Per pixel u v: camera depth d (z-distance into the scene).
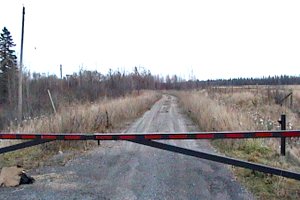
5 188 5.76
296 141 10.57
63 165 7.42
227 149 8.77
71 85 34.97
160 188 5.67
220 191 5.46
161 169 6.97
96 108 15.26
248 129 10.72
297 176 5.42
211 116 13.16
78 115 11.80
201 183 5.93
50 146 8.95
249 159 7.54
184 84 62.66
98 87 32.81
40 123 10.91
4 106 34.19
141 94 37.78
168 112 23.36
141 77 56.66
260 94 30.56
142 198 5.18
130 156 8.32
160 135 5.79
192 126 14.77
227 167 6.97
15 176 5.99
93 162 7.70
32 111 23.69
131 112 19.56
